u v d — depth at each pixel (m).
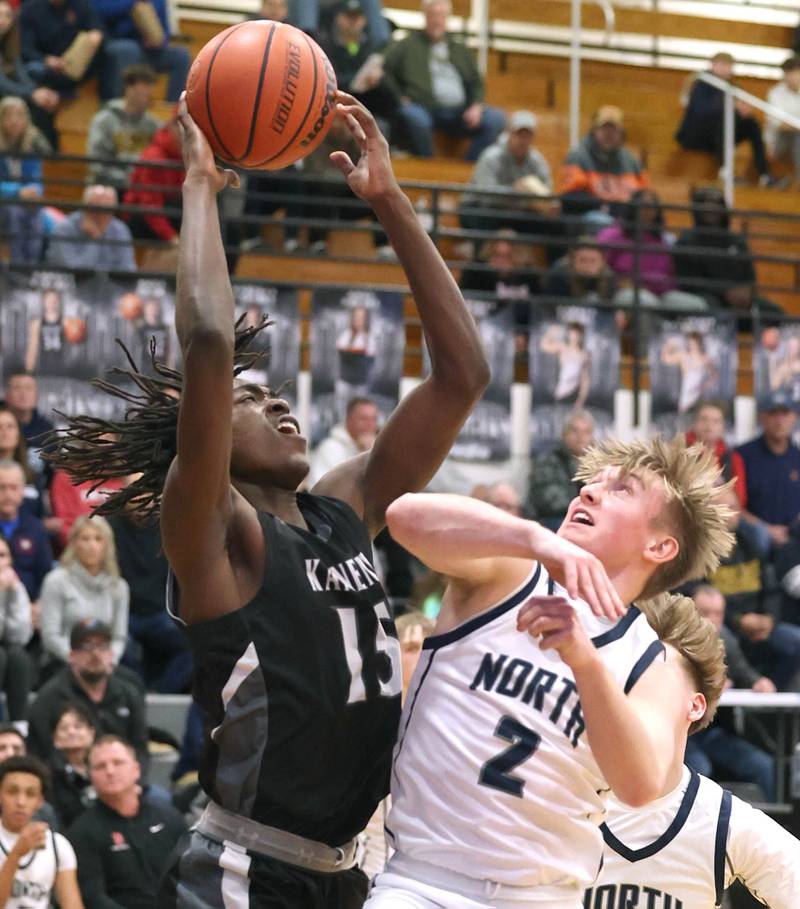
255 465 3.27
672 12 17.17
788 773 8.59
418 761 3.00
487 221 12.70
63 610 8.68
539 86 16.19
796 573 10.20
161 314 10.33
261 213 12.21
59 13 13.05
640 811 3.95
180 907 3.12
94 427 3.44
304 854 3.12
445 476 10.95
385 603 3.29
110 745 6.91
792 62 15.76
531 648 2.97
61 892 6.53
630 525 3.00
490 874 2.91
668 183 15.25
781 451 11.05
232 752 3.07
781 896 3.99
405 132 13.57
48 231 11.33
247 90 3.29
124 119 12.23
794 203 15.26
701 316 11.55
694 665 3.68
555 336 11.21
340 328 10.74
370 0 13.94
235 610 3.07
